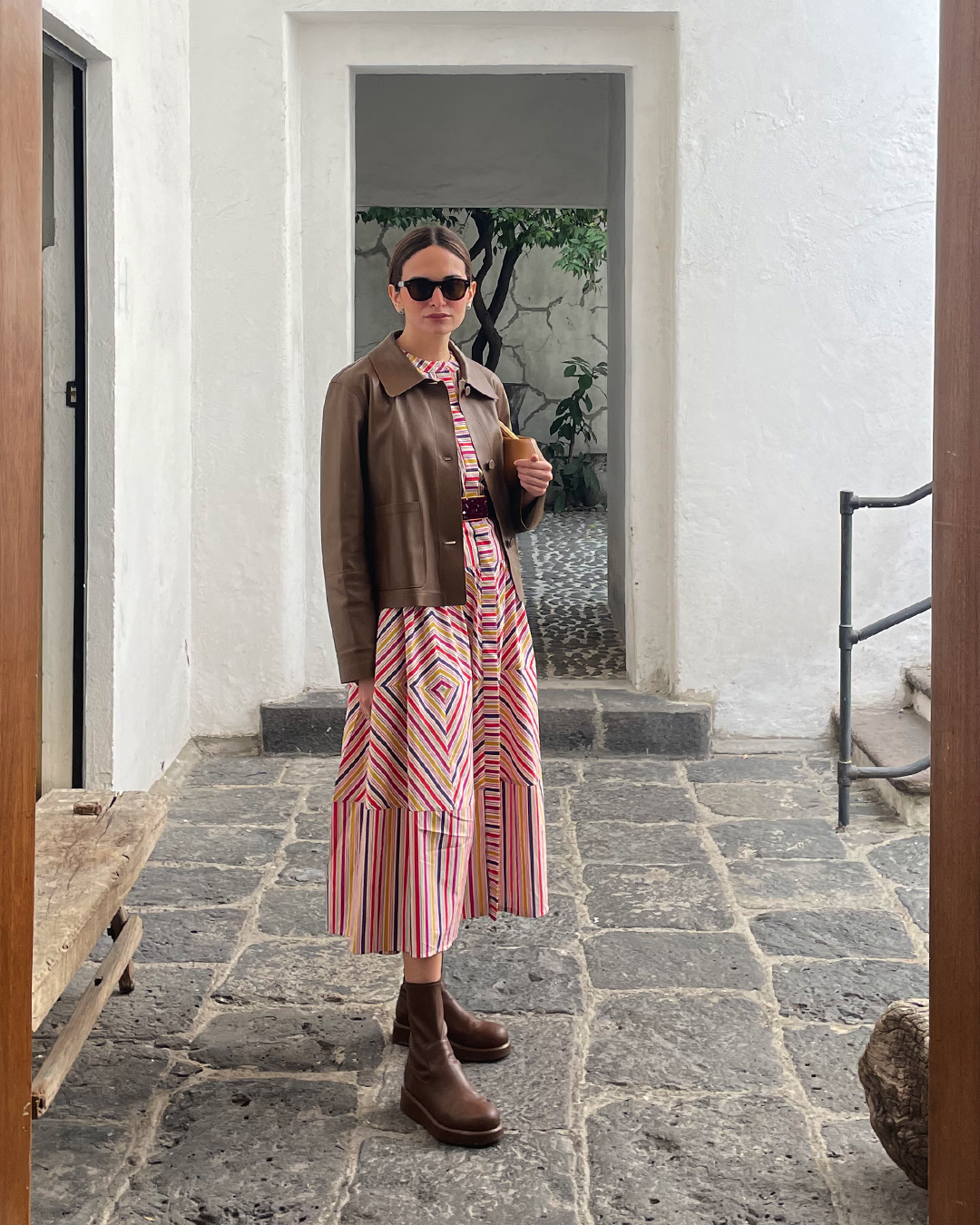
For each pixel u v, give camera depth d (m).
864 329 4.71
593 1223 2.03
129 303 3.84
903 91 4.59
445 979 2.91
